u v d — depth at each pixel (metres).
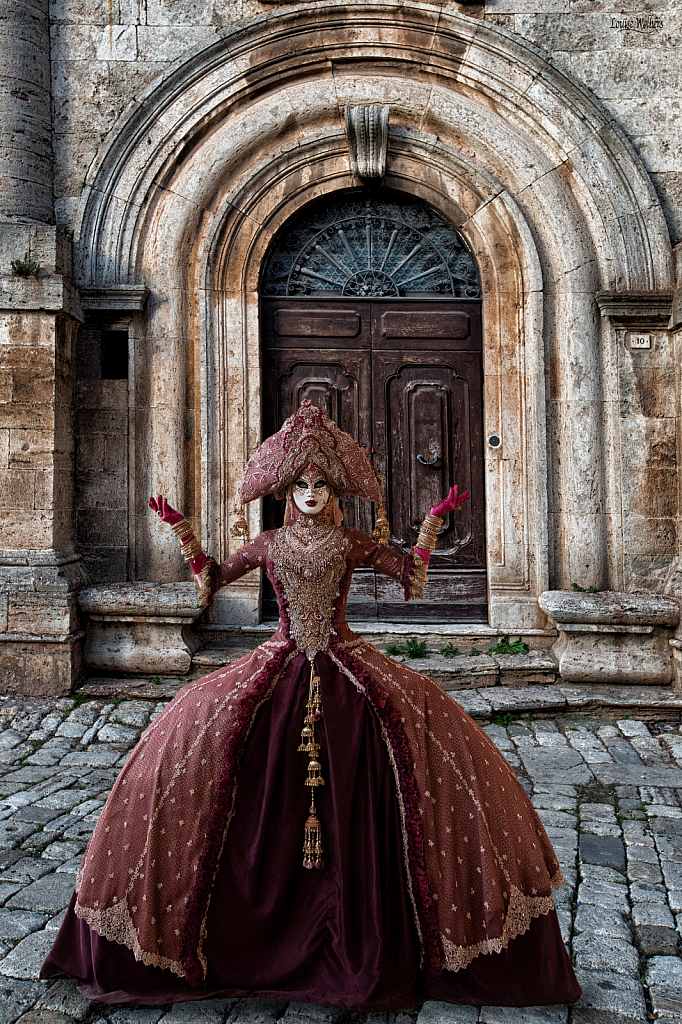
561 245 5.74
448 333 6.11
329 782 2.30
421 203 6.12
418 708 2.38
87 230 5.82
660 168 5.82
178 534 2.55
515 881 2.29
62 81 5.92
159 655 5.48
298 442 2.49
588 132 5.75
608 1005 2.36
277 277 6.15
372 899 2.21
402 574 2.55
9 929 2.72
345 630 2.50
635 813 3.77
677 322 5.51
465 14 5.80
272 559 2.49
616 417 5.72
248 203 5.89
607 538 5.77
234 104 5.87
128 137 5.82
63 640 5.26
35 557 5.34
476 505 6.10
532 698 5.16
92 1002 2.35
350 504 6.11
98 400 5.85
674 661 5.34
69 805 3.77
